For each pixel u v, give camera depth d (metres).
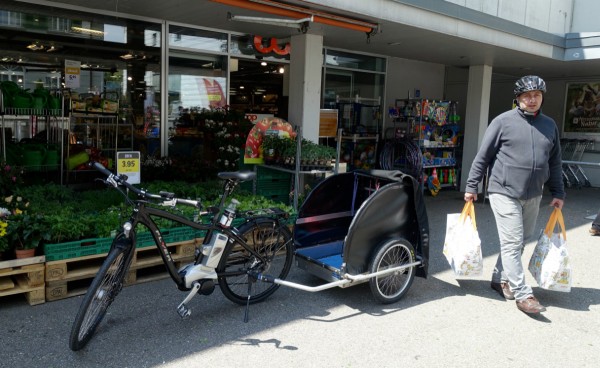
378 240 4.12
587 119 12.64
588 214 8.58
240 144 7.27
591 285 4.91
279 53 8.37
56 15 6.66
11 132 6.91
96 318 3.27
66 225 3.95
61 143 6.70
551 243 4.26
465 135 10.63
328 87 9.77
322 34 7.48
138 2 6.14
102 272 3.13
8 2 6.29
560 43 9.34
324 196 4.55
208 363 3.15
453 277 4.96
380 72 10.62
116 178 3.36
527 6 8.59
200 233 4.63
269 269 4.35
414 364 3.26
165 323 3.66
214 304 4.04
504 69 11.30
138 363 3.11
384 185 4.35
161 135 7.73
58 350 3.21
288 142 6.06
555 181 4.30
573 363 3.36
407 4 6.38
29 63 6.64
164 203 3.53
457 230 4.36
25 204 4.41
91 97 7.11
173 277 3.54
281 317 3.87
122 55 7.25
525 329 3.83
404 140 9.89
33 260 3.77
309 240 4.58
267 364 3.17
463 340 3.61
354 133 10.09
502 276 4.46
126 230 3.27
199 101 8.09
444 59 10.20
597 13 9.41
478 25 7.51
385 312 4.04
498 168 4.18
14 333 3.40
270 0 5.32
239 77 8.69
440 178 10.48
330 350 3.39
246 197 5.71
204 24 7.55
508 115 4.17
